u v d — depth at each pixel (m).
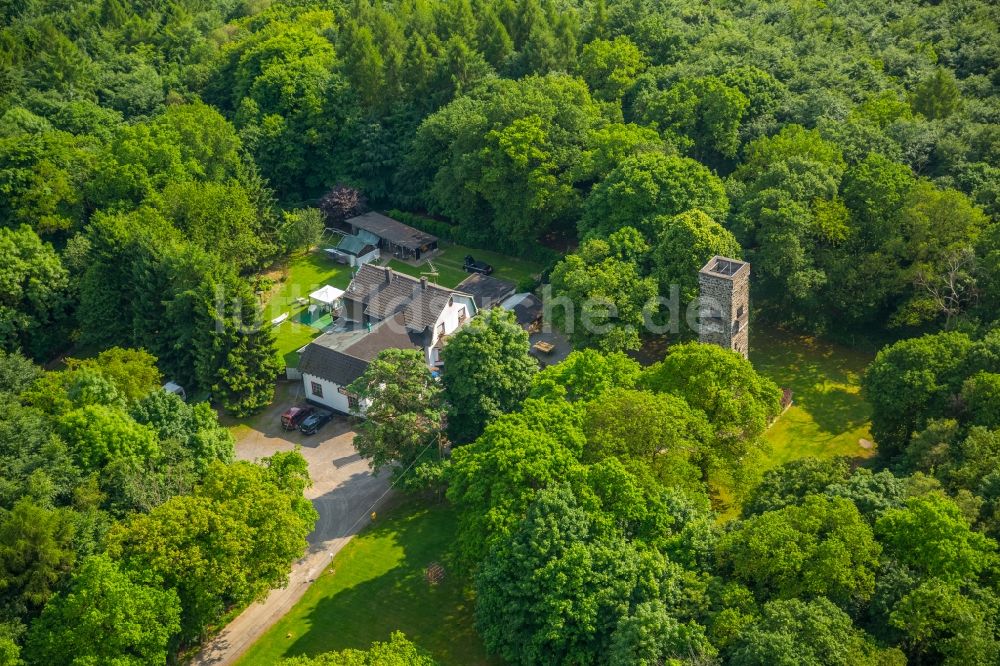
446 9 141.25
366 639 66.25
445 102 133.25
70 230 112.75
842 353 96.00
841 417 87.19
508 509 62.41
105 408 72.25
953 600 51.09
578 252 101.50
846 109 111.31
